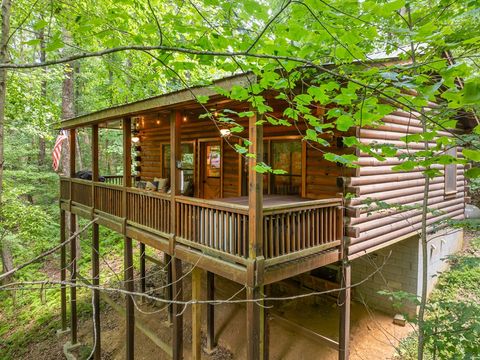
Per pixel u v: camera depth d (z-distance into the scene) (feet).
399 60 11.69
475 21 9.31
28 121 29.58
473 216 30.83
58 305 35.01
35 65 4.75
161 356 22.36
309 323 22.44
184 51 4.72
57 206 47.78
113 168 65.41
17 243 35.50
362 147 7.93
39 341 30.01
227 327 23.34
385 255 24.27
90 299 33.83
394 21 9.56
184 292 28.32
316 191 19.95
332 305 24.52
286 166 22.43
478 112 9.08
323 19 6.34
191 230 15.79
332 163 19.06
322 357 19.12
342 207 16.62
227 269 13.35
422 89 5.25
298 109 8.31
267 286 24.21
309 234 14.74
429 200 23.99
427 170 8.46
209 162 28.09
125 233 20.49
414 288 22.75
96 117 21.81
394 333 21.06
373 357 18.88
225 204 13.52
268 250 12.99
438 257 25.81
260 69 7.63
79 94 53.78
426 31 6.46
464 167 30.25
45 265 42.37
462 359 9.48
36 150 47.42
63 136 30.91
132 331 20.36
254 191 12.05
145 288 30.81
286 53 6.89
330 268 23.97
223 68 7.60
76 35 13.91
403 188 21.02
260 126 11.98
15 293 38.52
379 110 7.41
